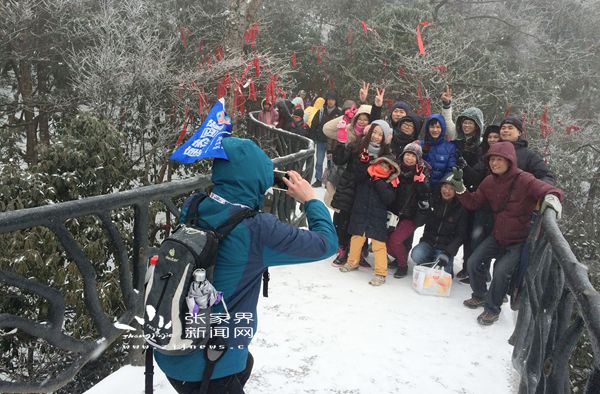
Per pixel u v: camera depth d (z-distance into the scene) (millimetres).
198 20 12789
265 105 10133
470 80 13594
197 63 10992
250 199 1757
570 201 13211
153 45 10172
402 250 5066
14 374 5723
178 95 9617
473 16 17781
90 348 2408
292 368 3312
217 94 9555
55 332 2195
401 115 5438
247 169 1743
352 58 15281
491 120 14227
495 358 3650
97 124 6547
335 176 5762
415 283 4762
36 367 5820
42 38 12359
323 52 17297
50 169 6176
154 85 9656
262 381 3143
